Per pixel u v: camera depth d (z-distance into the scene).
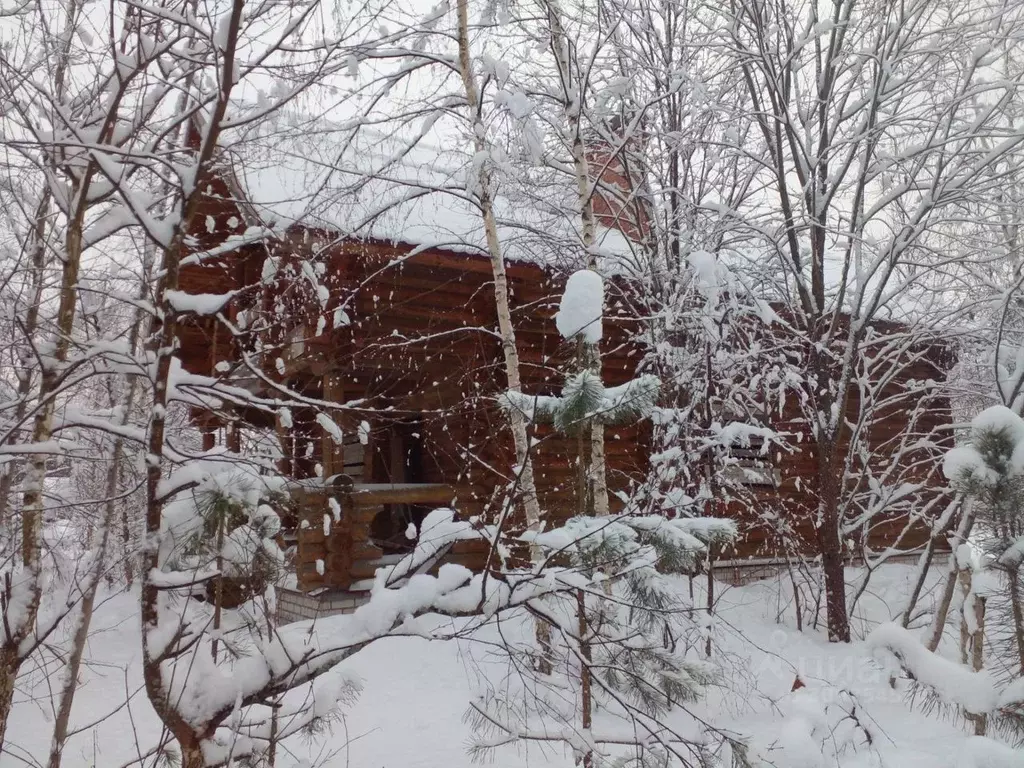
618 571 3.80
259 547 3.54
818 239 9.62
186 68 4.93
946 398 12.13
